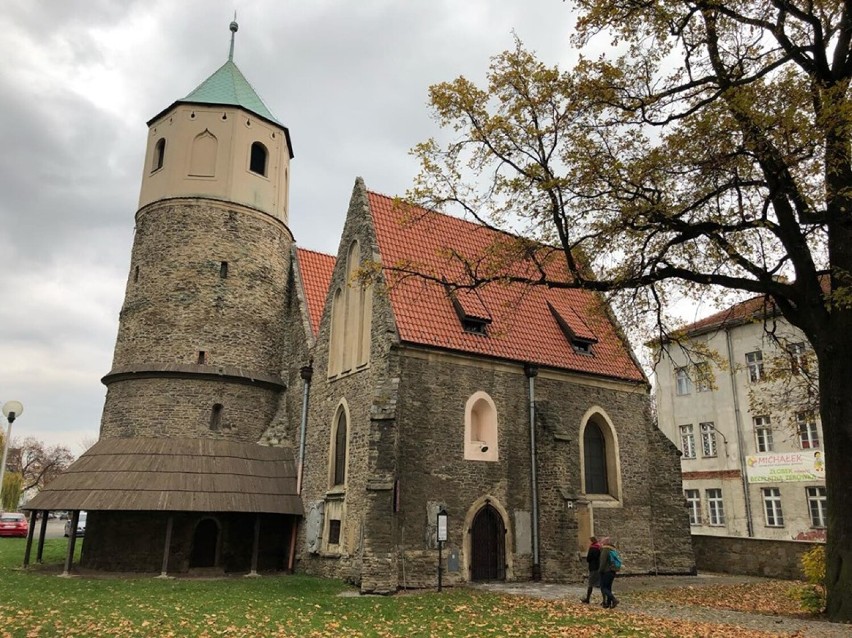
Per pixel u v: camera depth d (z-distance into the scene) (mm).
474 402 23031
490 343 24000
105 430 27344
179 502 22938
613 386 26859
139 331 27609
